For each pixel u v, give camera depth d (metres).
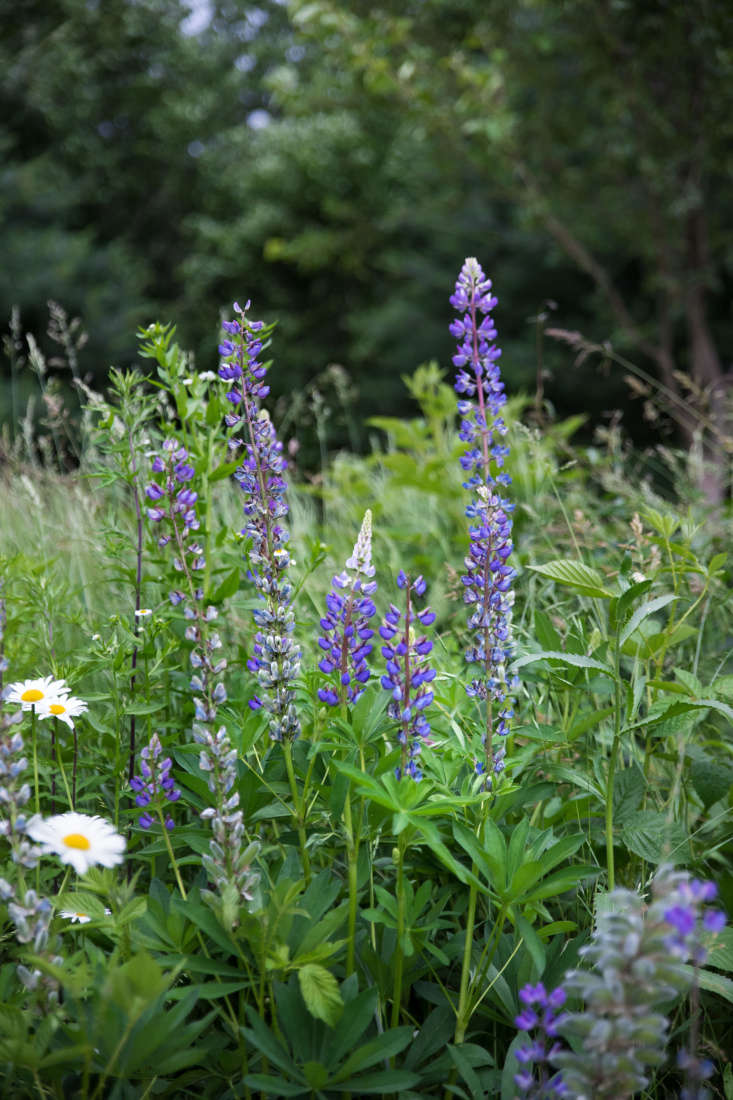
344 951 1.78
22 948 1.65
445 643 2.65
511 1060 1.63
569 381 15.27
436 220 16.44
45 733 2.34
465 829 1.71
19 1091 1.58
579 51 9.62
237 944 1.63
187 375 2.52
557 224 11.73
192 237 22.61
